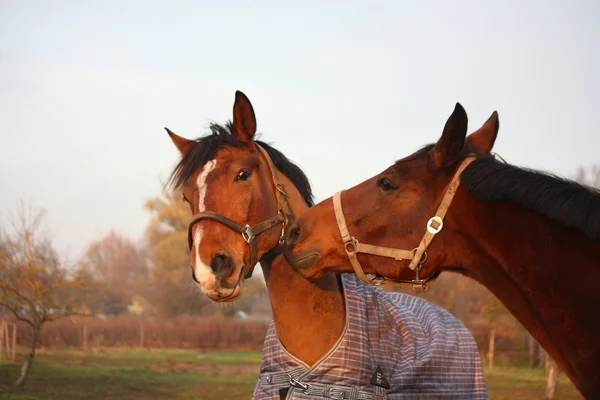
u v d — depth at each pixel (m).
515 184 2.90
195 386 16.94
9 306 15.53
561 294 2.81
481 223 3.04
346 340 3.89
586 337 2.74
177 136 4.43
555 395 15.80
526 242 2.91
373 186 3.42
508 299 3.09
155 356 28.14
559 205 2.77
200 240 3.81
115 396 14.47
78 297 26.38
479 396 4.76
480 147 3.31
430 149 3.34
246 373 21.20
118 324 35.62
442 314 5.07
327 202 3.55
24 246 16.23
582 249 2.78
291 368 3.93
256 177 4.08
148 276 50.78
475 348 4.92
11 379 16.12
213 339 36.69
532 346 24.28
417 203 3.25
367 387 3.88
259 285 36.03
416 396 4.09
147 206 45.09
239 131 4.13
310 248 3.51
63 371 18.67
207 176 3.95
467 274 3.30
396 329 4.29
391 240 3.30
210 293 3.76
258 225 3.99
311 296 3.95
